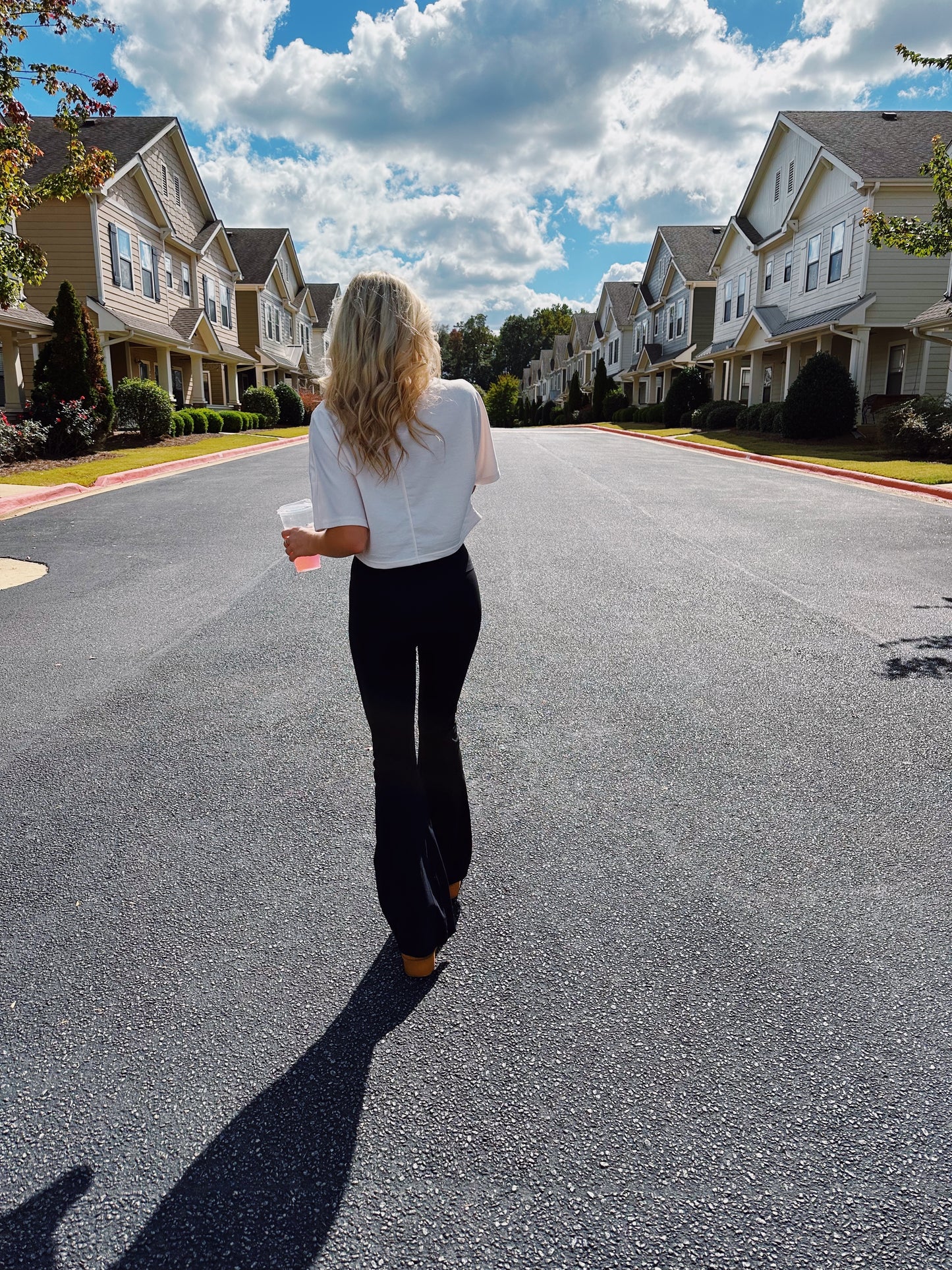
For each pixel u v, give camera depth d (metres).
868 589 6.40
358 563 2.21
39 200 13.10
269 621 5.86
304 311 46.91
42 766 3.63
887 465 14.70
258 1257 1.54
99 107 12.76
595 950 2.39
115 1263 1.53
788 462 16.02
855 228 20.86
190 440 21.86
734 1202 1.62
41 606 6.31
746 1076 1.93
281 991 2.25
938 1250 1.52
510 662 4.88
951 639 5.14
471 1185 1.67
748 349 27.17
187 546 8.40
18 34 11.69
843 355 24.33
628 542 8.39
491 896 2.64
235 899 2.66
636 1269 1.50
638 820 3.08
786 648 5.04
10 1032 2.12
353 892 2.69
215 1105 1.88
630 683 4.51
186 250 27.84
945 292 20.42
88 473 13.87
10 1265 1.53
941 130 22.73
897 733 3.80
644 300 44.25
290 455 18.86
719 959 2.34
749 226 28.84
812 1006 2.15
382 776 2.24
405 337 2.02
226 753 3.74
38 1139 1.80
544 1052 2.02
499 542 8.40
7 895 2.69
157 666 4.95
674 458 18.30
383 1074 1.96
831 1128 1.79
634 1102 1.87
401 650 2.20
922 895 2.60
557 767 3.52
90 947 2.44
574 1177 1.68
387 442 2.04
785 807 3.16
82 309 17.09
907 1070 1.94
